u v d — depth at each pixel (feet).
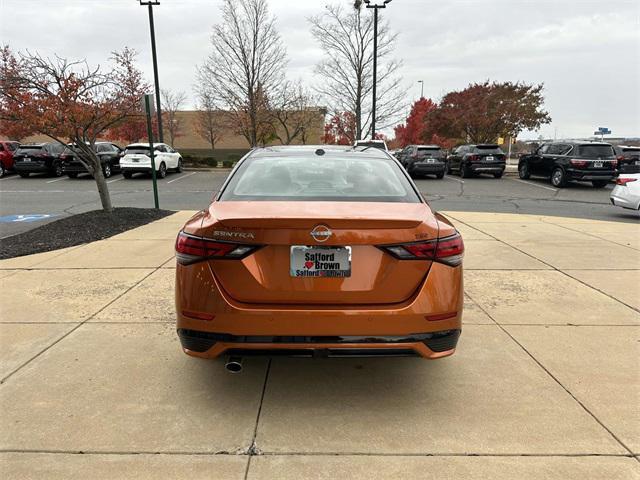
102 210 34.04
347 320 9.09
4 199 49.80
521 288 18.01
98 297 16.75
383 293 9.27
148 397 10.55
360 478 8.16
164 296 16.85
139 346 12.96
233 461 8.56
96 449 8.83
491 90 101.60
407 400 10.53
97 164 32.58
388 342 9.23
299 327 9.09
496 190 59.16
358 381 11.35
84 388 10.87
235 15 73.92
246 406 10.27
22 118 29.12
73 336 13.53
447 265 9.57
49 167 74.69
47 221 35.99
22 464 8.42
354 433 9.36
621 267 20.89
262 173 11.71
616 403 10.34
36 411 9.97
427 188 61.31
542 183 67.77
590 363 12.12
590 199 50.70
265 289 9.18
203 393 10.75
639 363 12.12
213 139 140.77
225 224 9.19
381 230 9.17
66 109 29.37
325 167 12.03
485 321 14.84
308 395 10.73
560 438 9.18
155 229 29.35
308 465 8.46
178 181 70.54
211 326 9.27
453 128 104.42
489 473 8.26
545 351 12.79
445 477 8.17
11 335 13.57
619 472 8.28
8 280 18.71
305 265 9.13
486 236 27.48
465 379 11.39
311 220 8.97
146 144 74.90
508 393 10.77
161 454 8.72
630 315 15.34
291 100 93.86
